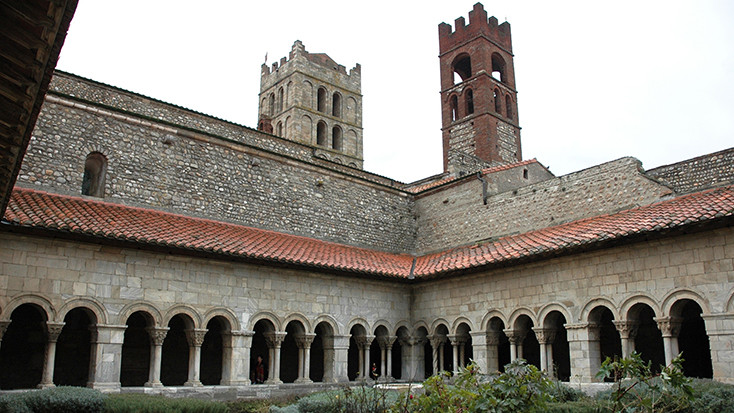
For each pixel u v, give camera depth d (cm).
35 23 692
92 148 2084
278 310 2150
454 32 5553
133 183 2148
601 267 1944
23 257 1638
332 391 1716
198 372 1925
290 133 5509
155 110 2614
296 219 2595
